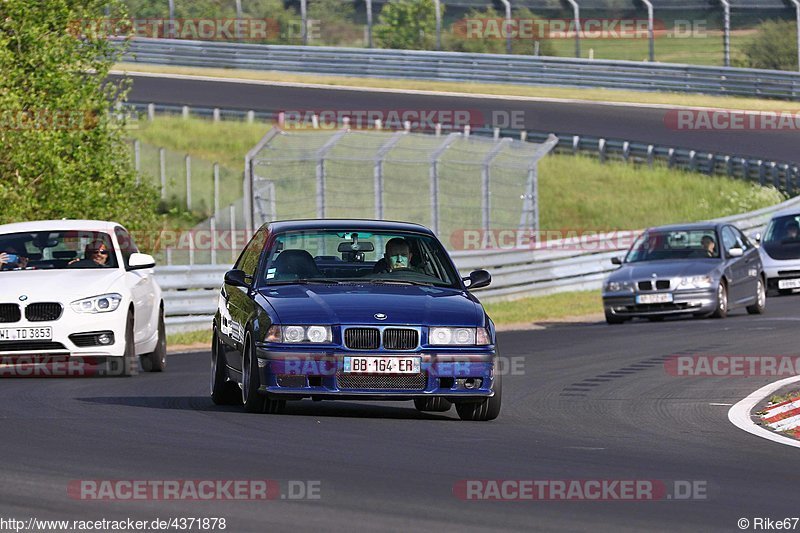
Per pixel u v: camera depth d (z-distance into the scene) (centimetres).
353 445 2550
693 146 12038
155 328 4378
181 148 11538
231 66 14750
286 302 2941
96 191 6438
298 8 15362
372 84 14162
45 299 3966
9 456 2338
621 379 4069
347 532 1747
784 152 11806
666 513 1933
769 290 7650
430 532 1756
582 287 8181
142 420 2897
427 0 15112
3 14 6388
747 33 15138
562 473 2273
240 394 3300
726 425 3042
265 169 10269
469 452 2508
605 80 13862
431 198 8419
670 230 6644
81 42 6669
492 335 2970
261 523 1800
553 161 12006
